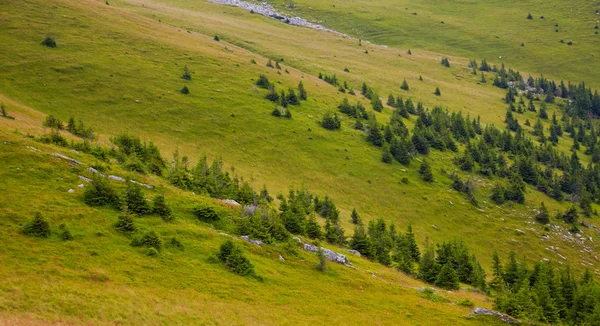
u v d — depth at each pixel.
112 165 73.12
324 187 126.31
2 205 51.22
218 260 55.62
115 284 44.06
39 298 38.22
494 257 98.12
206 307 44.69
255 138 138.75
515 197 142.62
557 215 138.38
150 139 123.00
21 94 125.00
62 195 57.16
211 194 80.56
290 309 49.91
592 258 122.94
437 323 56.09
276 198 109.25
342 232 87.50
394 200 129.38
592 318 65.62
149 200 63.47
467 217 129.50
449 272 77.12
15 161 60.88
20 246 45.41
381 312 55.84
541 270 88.50
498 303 64.81
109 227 54.25
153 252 51.75
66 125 97.25
